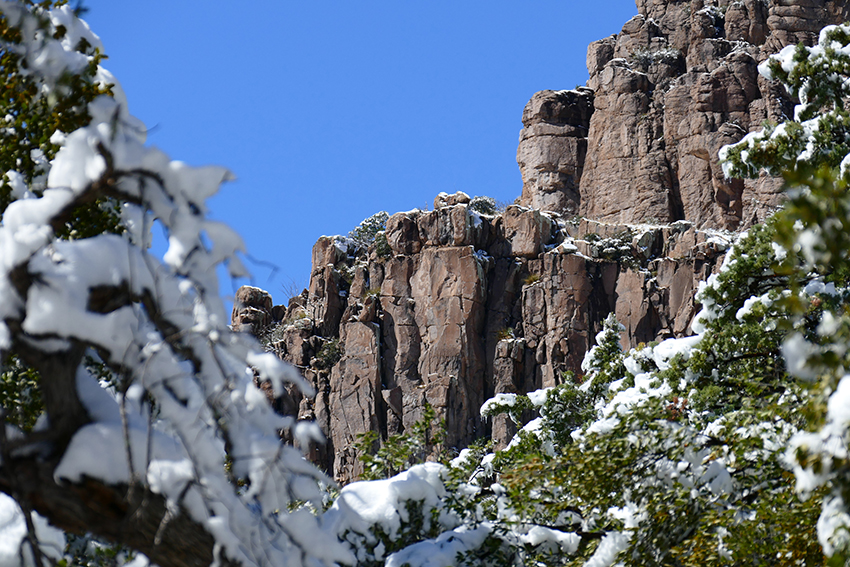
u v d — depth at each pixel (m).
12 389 17.41
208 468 12.21
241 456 12.38
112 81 18.47
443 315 96.50
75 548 16.75
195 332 12.15
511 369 93.75
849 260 10.93
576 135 113.56
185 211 12.35
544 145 113.25
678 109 107.56
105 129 11.90
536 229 99.12
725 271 36.62
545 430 49.72
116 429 12.10
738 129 104.31
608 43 117.94
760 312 33.75
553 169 112.38
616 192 108.12
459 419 92.81
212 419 12.70
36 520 13.39
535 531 25.08
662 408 24.11
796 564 19.88
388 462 28.52
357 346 97.12
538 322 95.62
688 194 104.56
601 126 111.81
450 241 99.31
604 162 110.06
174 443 12.55
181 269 12.48
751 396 25.62
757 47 109.94
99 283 11.95
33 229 11.62
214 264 12.56
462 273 97.00
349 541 23.19
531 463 22.89
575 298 94.94
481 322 96.69
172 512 11.72
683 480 22.64
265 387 95.44
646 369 44.09
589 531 24.44
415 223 102.19
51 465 12.02
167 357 12.44
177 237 12.37
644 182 106.50
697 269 94.06
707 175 104.12
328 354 99.00
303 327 101.44
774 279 36.59
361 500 23.88
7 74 17.03
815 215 10.83
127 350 11.90
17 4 16.19
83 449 11.84
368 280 102.75
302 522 12.91
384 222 109.44
